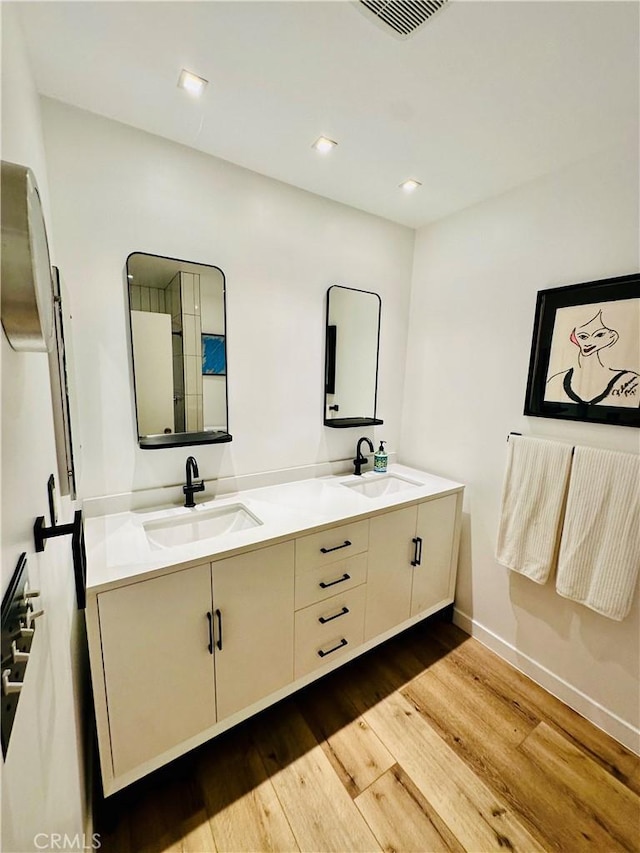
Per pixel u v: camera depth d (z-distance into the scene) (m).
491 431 1.93
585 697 1.58
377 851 1.12
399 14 0.91
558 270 1.61
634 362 1.38
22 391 0.59
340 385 2.13
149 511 1.57
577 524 1.52
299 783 1.29
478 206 1.92
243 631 1.33
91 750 1.26
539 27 0.93
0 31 0.60
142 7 0.89
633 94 1.16
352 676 1.77
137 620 1.11
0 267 0.45
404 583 1.86
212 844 1.12
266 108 1.27
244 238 1.69
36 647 0.57
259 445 1.89
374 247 2.13
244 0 0.88
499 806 1.24
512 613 1.86
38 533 0.63
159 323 1.53
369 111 1.27
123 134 1.37
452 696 1.67
